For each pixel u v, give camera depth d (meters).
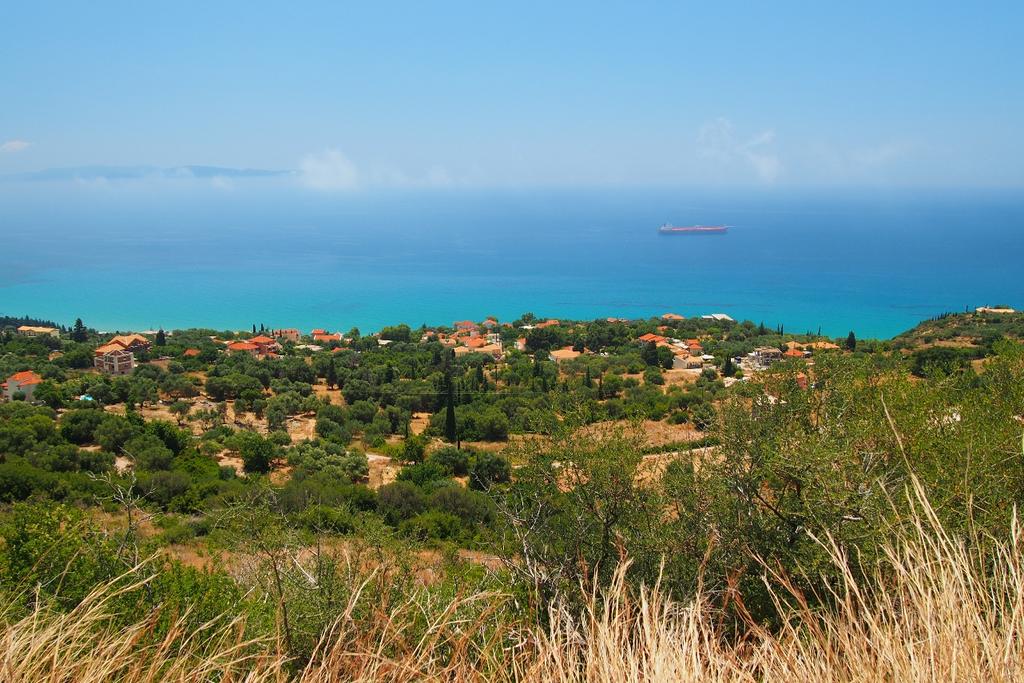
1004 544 2.62
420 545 6.46
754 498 4.12
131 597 4.02
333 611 3.54
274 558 4.18
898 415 5.41
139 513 5.73
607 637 2.33
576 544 4.70
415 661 2.72
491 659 2.72
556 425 5.60
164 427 34.03
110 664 2.53
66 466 26.67
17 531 4.55
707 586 3.73
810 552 3.53
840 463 3.95
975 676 1.84
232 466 32.47
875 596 2.33
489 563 5.55
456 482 26.16
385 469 33.41
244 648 3.10
